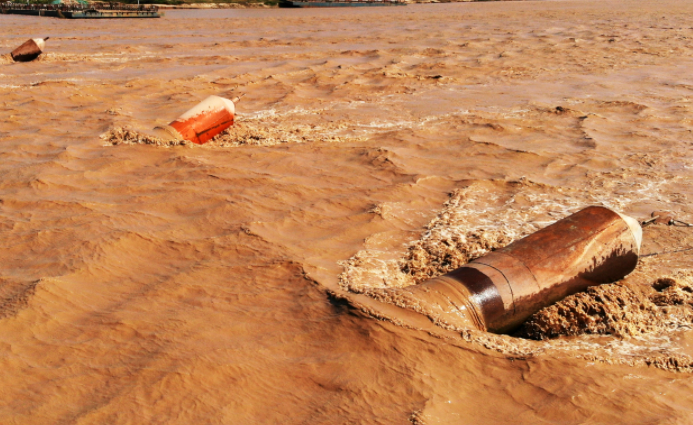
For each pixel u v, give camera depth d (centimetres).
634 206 1296
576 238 1019
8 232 1205
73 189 1391
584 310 966
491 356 894
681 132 1722
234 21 6278
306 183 1416
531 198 1338
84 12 6869
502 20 5688
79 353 907
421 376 866
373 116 1964
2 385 860
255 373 874
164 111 2056
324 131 1809
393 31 4734
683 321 964
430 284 981
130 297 1019
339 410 822
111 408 823
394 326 921
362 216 1261
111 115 1956
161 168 1503
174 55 3422
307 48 3672
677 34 3828
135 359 895
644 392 846
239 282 1047
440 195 1366
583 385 854
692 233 1186
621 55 3017
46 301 998
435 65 2861
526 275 976
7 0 8700
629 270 1039
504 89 2306
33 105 2111
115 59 3281
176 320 964
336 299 984
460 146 1650
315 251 1134
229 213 1270
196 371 873
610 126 1795
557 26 4791
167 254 1134
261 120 1944
